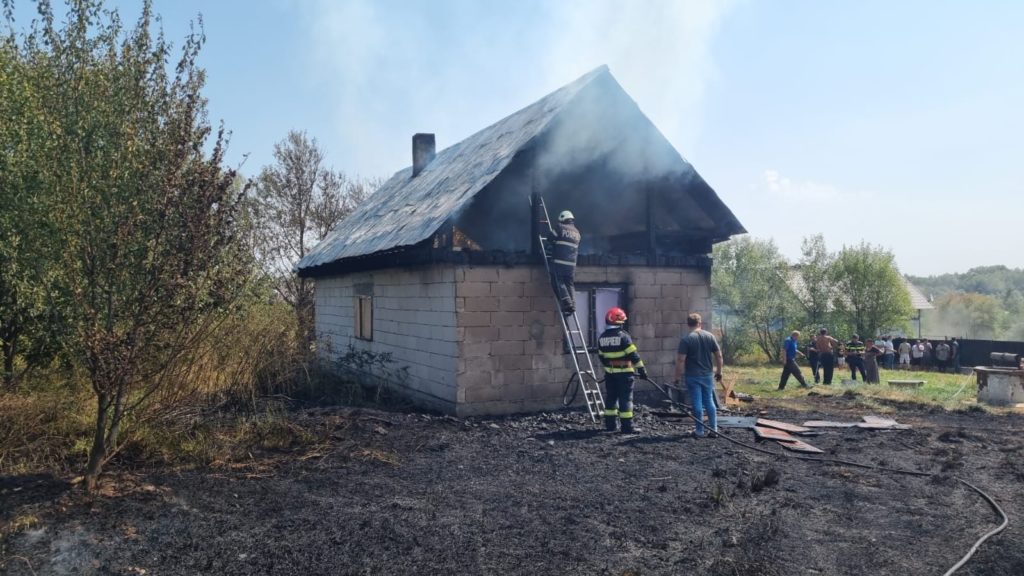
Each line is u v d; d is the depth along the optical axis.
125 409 5.76
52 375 8.31
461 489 5.91
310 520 5.01
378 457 6.92
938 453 7.66
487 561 4.30
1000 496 5.88
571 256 9.58
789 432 8.85
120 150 5.19
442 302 9.74
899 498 5.82
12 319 7.86
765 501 5.67
